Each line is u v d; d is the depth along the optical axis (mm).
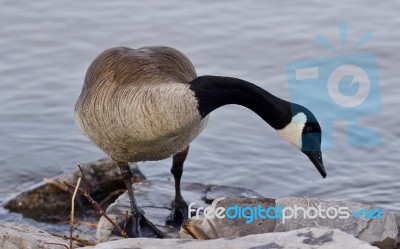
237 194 13141
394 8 20609
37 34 20391
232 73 18141
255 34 19672
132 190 11953
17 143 16359
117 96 10938
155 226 11742
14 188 14938
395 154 15039
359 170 14688
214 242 8250
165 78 11016
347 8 20719
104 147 11625
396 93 16781
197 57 18891
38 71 18844
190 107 10281
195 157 15539
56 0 22047
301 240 8109
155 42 19719
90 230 13016
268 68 18219
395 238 10023
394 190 13977
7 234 9109
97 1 21906
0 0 22062
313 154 10359
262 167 15125
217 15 20750
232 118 16672
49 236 10008
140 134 10648
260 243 8156
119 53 11773
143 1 21781
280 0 21391
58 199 14047
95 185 14305
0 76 18703
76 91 18000
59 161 15797
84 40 20047
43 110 17484
